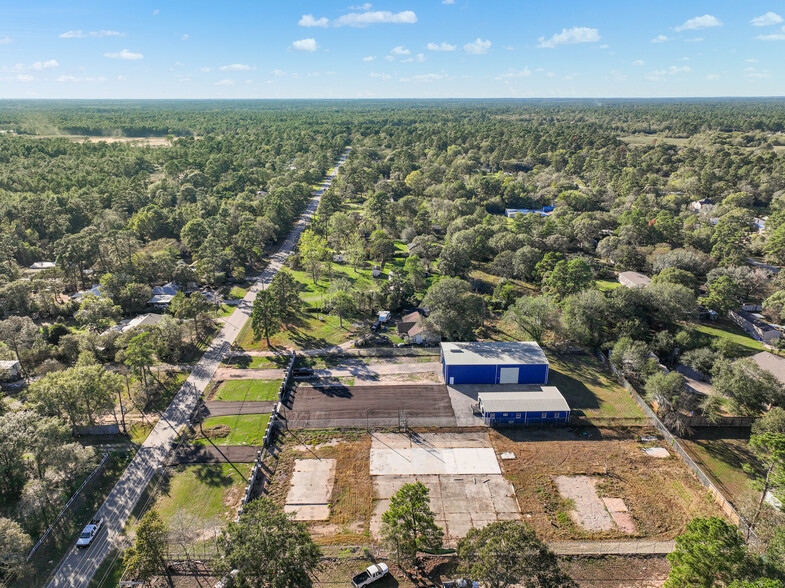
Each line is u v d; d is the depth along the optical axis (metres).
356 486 50.41
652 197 155.62
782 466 41.34
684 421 59.34
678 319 85.56
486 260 126.75
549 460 54.31
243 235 118.44
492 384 69.25
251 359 76.31
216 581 39.75
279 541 34.91
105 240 104.94
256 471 51.59
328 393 67.12
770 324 85.56
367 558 42.16
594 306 78.56
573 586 36.16
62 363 72.56
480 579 33.88
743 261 109.38
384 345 81.00
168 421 60.81
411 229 138.62
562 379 70.88
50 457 46.75
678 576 34.41
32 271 106.38
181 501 48.16
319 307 94.75
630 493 49.59
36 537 44.09
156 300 95.38
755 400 60.25
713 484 50.28
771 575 33.09
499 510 47.38
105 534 44.34
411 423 60.53
